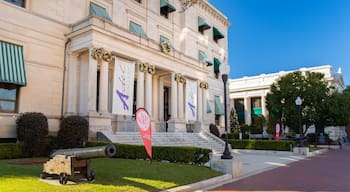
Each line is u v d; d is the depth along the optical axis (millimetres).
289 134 46438
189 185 9492
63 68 21109
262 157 22969
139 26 28688
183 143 23562
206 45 39281
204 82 32062
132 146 15555
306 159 21688
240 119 63281
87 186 8180
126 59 23234
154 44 25297
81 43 20516
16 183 8188
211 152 14945
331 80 53438
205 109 31906
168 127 26828
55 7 21297
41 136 17141
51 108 20078
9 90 18375
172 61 27188
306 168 16000
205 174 11711
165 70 26922
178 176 10617
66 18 21938
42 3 20516
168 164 13414
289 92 37000
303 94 36094
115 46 21344
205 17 40031
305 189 9812
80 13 23062
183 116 28562
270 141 27328
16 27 18875
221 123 40344
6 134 17578
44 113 19656
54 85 20438
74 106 21125
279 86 39406
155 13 31062
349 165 17547
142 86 23422
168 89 31594
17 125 17078
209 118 37281
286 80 38750
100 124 19672
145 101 23938
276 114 39438
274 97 38938
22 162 13797
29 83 19141
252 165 17078
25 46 19234
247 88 61938
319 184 10805
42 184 8289
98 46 20078
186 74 29125
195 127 29828
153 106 28359
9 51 18250
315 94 35625
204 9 39812
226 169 12688
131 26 27484
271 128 40281
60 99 20672
